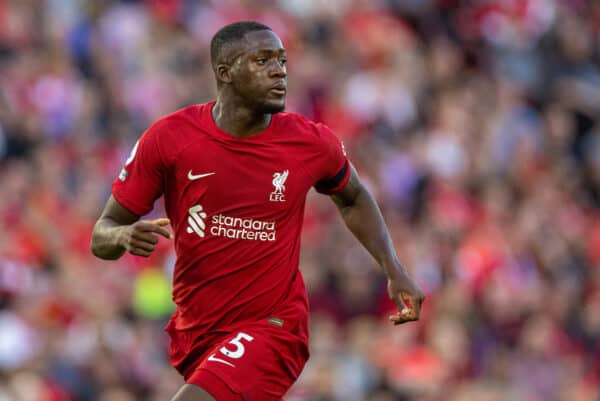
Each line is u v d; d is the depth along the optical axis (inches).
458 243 1969.7
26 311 1611.7
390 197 2059.5
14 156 1936.5
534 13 2706.7
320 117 2236.7
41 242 1740.9
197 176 747.4
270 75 739.4
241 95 743.1
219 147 748.0
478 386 1678.2
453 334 1704.0
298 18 2429.9
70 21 2198.6
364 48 2404.0
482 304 1872.5
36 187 1847.9
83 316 1622.8
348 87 2285.9
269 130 756.6
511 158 2304.4
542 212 2162.9
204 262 758.5
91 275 1695.4
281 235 762.8
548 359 1788.9
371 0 2546.8
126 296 1702.8
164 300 1715.1
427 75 2459.4
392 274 792.9
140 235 705.6
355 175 794.8
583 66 2704.2
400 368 1640.0
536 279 2004.2
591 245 2170.3
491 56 2628.0
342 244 1784.0
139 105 2102.6
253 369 748.0
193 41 2289.6
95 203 1867.6
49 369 1531.7
